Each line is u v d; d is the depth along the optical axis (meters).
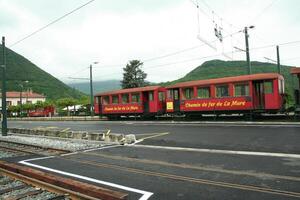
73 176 10.63
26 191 8.91
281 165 10.60
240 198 7.51
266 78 25.55
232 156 12.66
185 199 7.71
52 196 8.23
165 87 33.47
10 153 16.97
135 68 74.88
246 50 28.66
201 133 20.62
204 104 29.38
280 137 16.64
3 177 10.83
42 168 12.31
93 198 7.55
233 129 21.31
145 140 19.30
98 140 19.92
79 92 145.38
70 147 17.75
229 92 27.69
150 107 35.38
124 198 7.12
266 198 7.41
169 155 13.70
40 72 143.25
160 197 7.96
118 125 31.70
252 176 9.38
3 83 27.70
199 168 10.81
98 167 11.95
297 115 23.94
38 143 20.77
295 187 8.12
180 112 31.78
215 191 8.16
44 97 114.62
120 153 15.00
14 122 56.88
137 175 10.33
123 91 38.19
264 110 25.67
